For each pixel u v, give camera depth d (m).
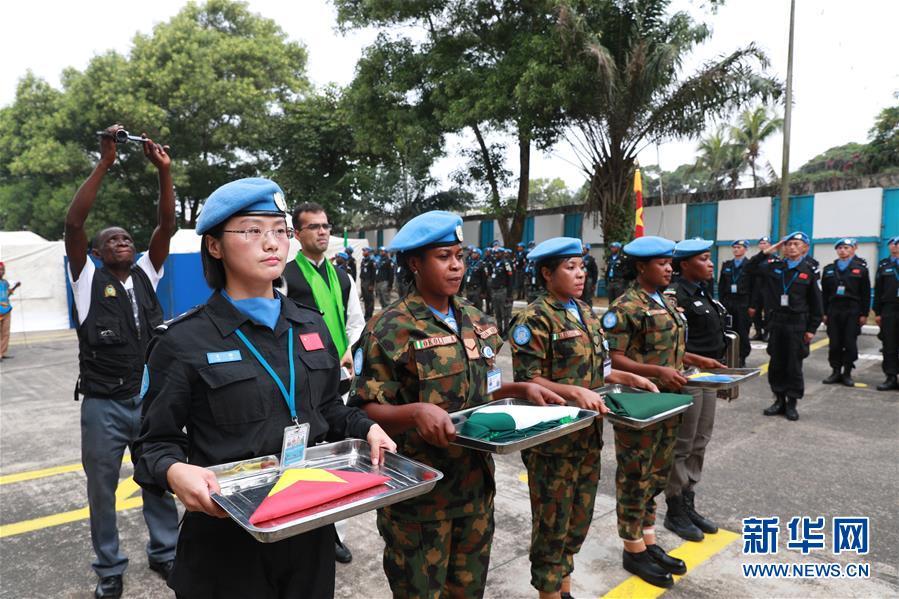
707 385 2.92
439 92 15.47
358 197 23.78
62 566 3.22
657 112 13.26
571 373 2.74
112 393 2.87
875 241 12.38
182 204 26.31
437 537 2.06
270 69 25.08
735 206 14.30
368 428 1.65
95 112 22.33
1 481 4.54
